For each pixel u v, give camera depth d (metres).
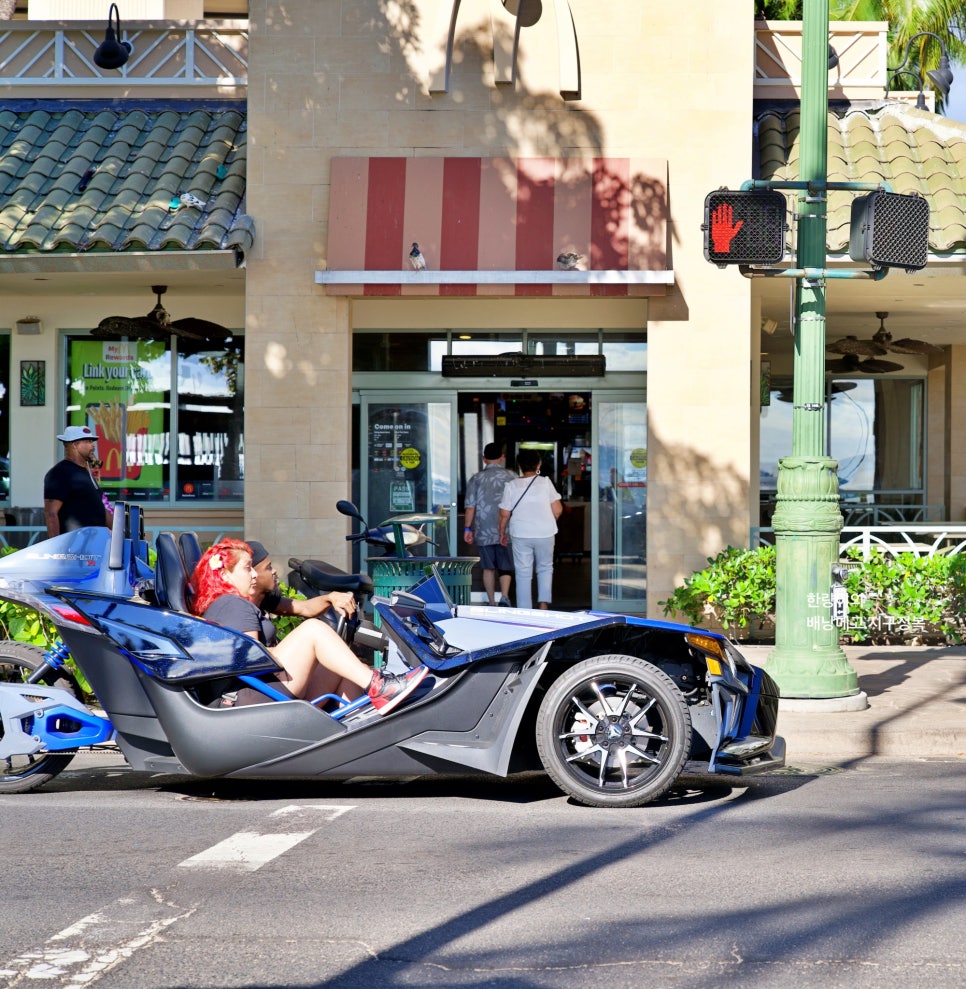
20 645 7.80
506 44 13.37
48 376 15.66
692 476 13.28
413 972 4.45
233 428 15.73
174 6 19.12
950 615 13.13
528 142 13.41
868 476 20.25
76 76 15.26
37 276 14.38
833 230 12.68
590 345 15.84
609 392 15.83
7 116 14.96
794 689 9.57
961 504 19.92
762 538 15.16
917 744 8.91
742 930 4.88
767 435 20.05
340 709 7.31
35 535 15.10
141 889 5.45
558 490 15.96
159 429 15.75
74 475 11.22
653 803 7.23
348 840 6.34
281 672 7.34
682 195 13.35
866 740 8.88
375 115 13.44
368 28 13.46
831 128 14.42
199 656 7.12
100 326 14.32
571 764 7.08
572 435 15.92
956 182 13.35
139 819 6.85
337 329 13.34
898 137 14.02
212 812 7.04
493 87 13.41
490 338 15.84
